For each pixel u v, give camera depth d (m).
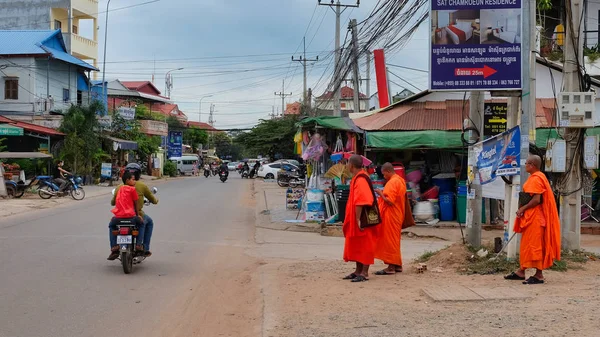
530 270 9.00
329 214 17.11
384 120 17.39
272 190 33.81
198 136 85.56
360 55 21.30
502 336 5.45
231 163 86.56
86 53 45.50
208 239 14.09
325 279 8.95
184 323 6.72
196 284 8.91
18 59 36.06
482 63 9.33
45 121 34.88
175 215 19.20
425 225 16.12
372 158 17.95
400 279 8.73
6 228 15.22
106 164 35.81
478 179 10.48
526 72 9.27
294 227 16.39
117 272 9.63
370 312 6.67
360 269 8.78
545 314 6.23
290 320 6.50
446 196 16.58
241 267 10.55
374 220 8.55
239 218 19.00
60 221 16.80
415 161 17.80
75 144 33.84
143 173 53.34
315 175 19.45
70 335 6.13
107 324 6.58
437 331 5.72
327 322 6.33
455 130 16.31
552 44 19.83
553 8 22.17
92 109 34.84
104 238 13.41
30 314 6.92
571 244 10.54
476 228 10.45
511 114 9.95
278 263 10.91
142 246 9.88
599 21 22.41
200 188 35.75
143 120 52.16
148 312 7.16
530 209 8.04
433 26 9.35
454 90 9.32
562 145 10.57
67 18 44.91
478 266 9.34
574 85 10.70
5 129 29.53
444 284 8.16
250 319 6.91
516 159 9.05
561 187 10.62
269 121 62.38
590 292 7.42
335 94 28.09
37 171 32.16
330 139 19.33
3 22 43.84
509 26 9.30
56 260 10.58
